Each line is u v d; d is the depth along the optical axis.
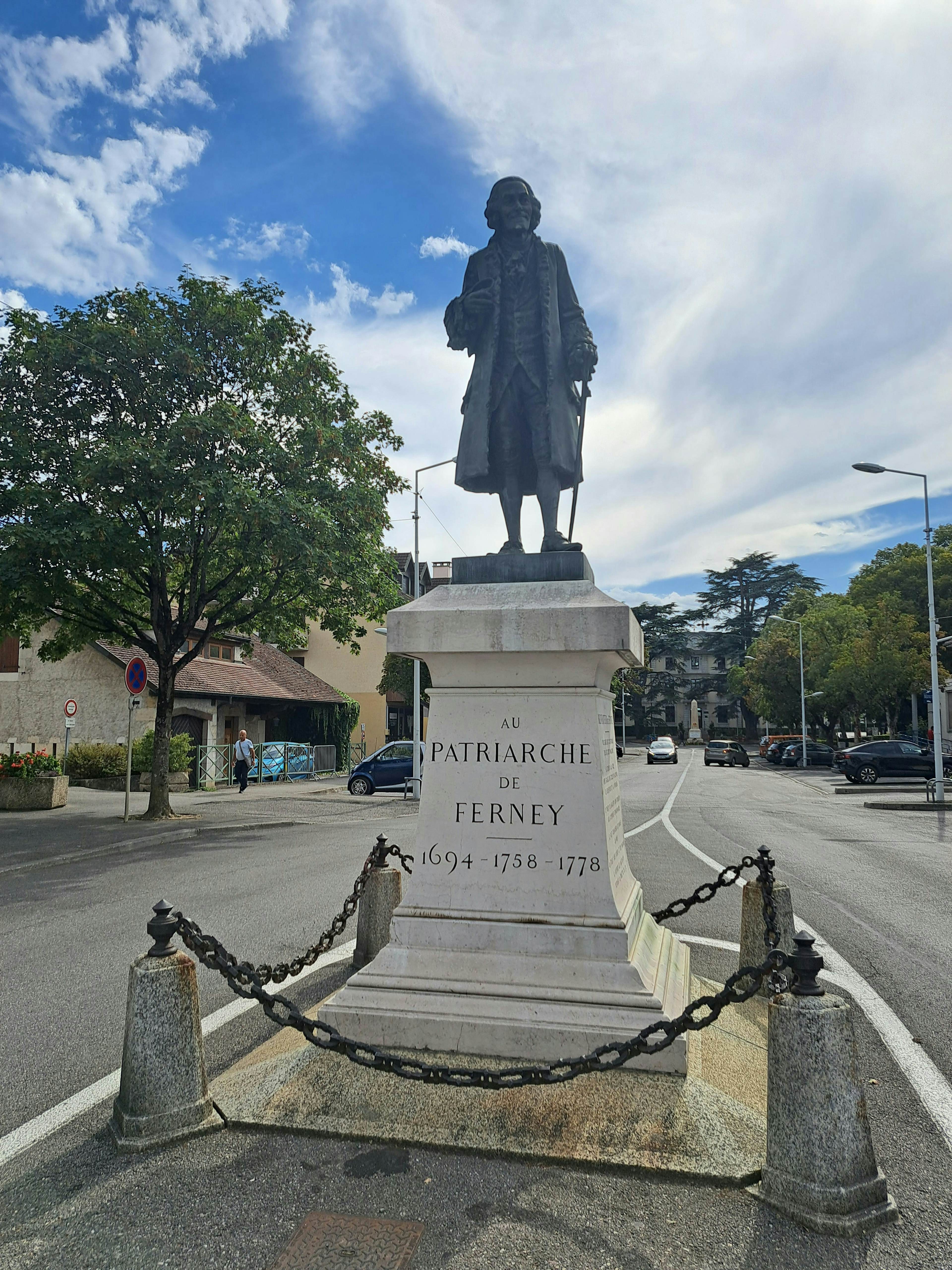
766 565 90.25
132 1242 2.65
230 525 15.60
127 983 5.80
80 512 13.73
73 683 26.28
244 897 8.82
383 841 5.92
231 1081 3.69
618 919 3.88
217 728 29.11
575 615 3.98
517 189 4.93
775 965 2.92
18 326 14.48
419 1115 3.28
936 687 22.11
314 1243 2.61
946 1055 4.38
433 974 3.91
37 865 11.08
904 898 8.87
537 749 4.13
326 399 16.77
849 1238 2.62
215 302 15.35
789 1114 2.78
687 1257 2.53
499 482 5.12
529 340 4.99
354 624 18.86
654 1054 3.04
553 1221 2.70
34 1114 3.69
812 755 48.38
